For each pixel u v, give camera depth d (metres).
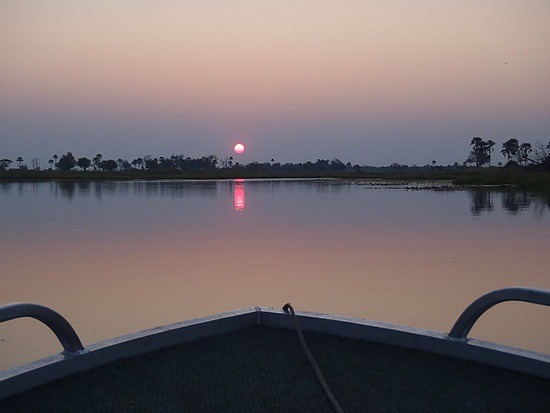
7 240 11.69
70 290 7.18
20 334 5.48
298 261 9.13
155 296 6.87
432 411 2.07
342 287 7.30
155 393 2.21
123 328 5.62
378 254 9.81
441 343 2.52
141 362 2.48
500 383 2.26
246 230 13.30
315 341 2.72
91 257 9.58
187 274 8.13
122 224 14.63
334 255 9.70
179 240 11.64
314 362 2.45
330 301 6.63
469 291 7.08
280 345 2.68
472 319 2.49
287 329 2.89
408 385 2.26
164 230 13.32
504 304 6.48
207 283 7.53
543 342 5.21
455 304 6.47
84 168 82.56
